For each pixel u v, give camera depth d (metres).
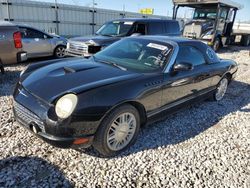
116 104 2.54
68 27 17.19
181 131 3.57
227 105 4.89
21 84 2.86
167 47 3.49
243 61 10.47
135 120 2.89
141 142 3.14
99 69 3.10
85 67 3.13
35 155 2.68
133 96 2.71
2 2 13.53
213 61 4.48
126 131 2.83
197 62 3.99
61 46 8.49
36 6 15.02
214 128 3.78
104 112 2.45
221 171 2.69
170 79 3.25
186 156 2.92
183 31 13.27
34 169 2.46
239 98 5.45
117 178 2.44
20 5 14.27
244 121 4.15
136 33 7.48
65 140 2.33
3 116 3.54
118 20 8.09
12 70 6.42
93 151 2.84
